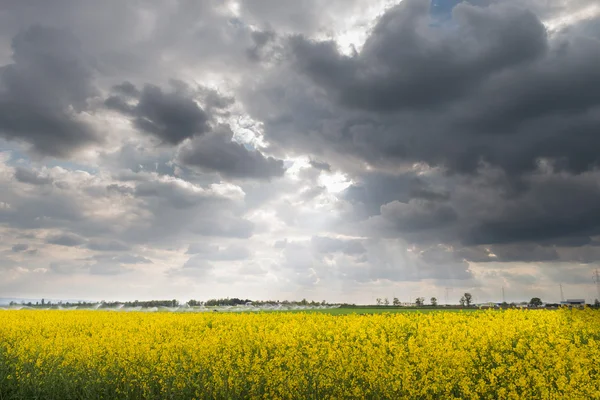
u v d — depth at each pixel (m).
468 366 13.86
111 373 14.25
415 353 14.87
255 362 14.15
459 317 23.73
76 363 14.98
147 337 18.70
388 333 19.88
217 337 17.94
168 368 13.76
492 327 19.06
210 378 13.20
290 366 13.66
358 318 23.59
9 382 13.86
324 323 22.52
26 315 29.02
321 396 12.37
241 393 12.98
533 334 18.52
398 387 12.09
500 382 13.28
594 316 21.62
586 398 11.45
